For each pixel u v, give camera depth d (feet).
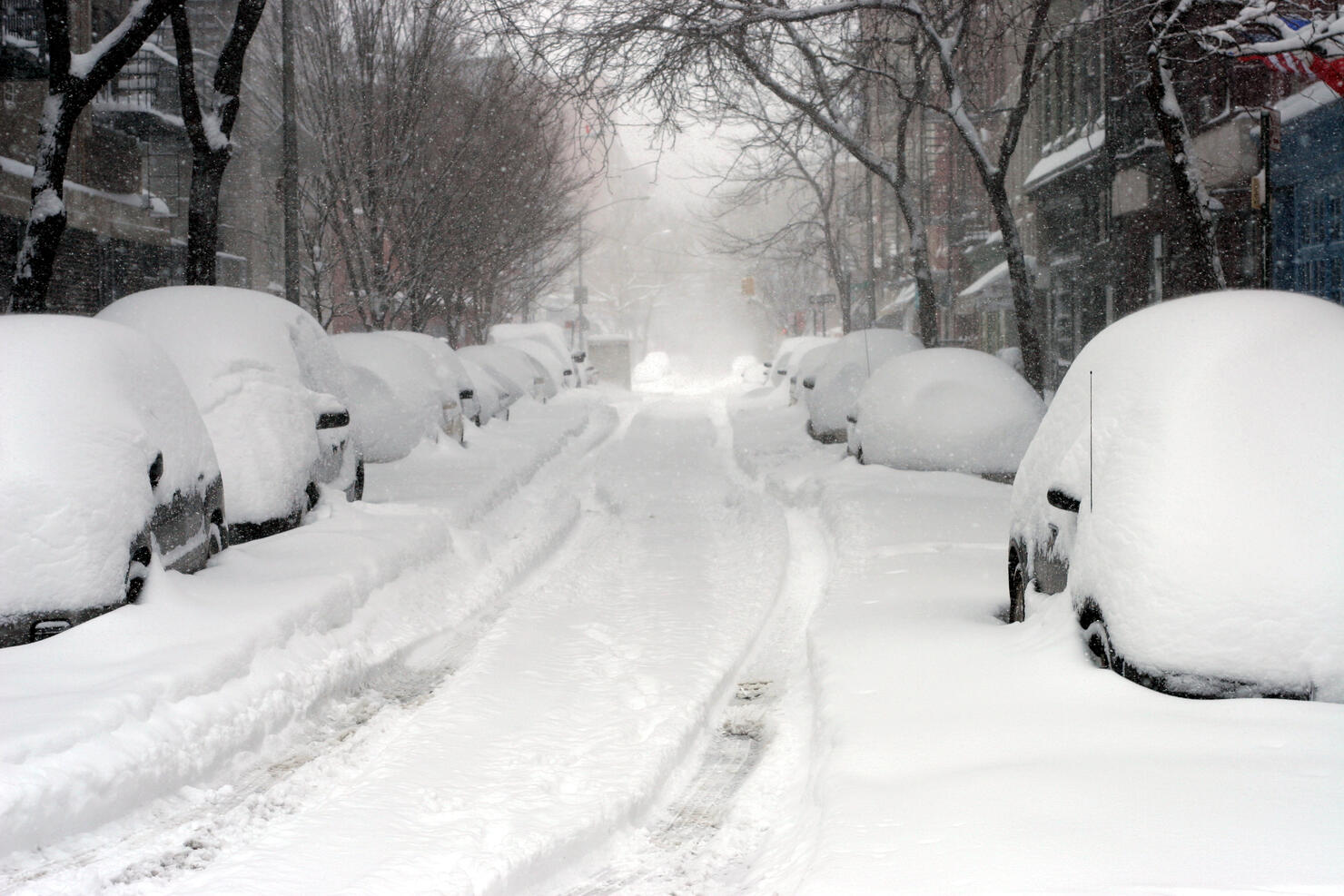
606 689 25.27
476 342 128.88
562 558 42.52
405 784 19.57
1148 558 19.58
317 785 20.07
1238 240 73.87
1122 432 21.50
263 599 26.84
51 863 16.39
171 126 106.01
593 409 114.42
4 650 22.18
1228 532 19.24
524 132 92.68
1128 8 54.60
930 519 41.78
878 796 16.15
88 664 21.88
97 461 24.16
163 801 18.94
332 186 84.69
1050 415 25.59
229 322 36.58
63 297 92.89
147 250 108.78
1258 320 21.75
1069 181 105.50
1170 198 78.84
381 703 25.26
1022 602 26.07
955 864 13.24
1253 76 70.49
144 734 19.54
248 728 21.68
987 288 123.85
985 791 15.60
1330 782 14.76
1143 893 11.64
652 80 56.54
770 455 69.87
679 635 29.81
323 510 38.24
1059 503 22.43
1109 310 99.09
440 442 61.41
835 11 56.39
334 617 28.27
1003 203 65.05
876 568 34.58
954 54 65.05
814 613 29.40
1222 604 18.78
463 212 90.94
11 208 79.61
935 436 52.24
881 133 90.89
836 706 20.86
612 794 18.94
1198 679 18.56
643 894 16.11
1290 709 17.63
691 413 122.11
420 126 86.48
